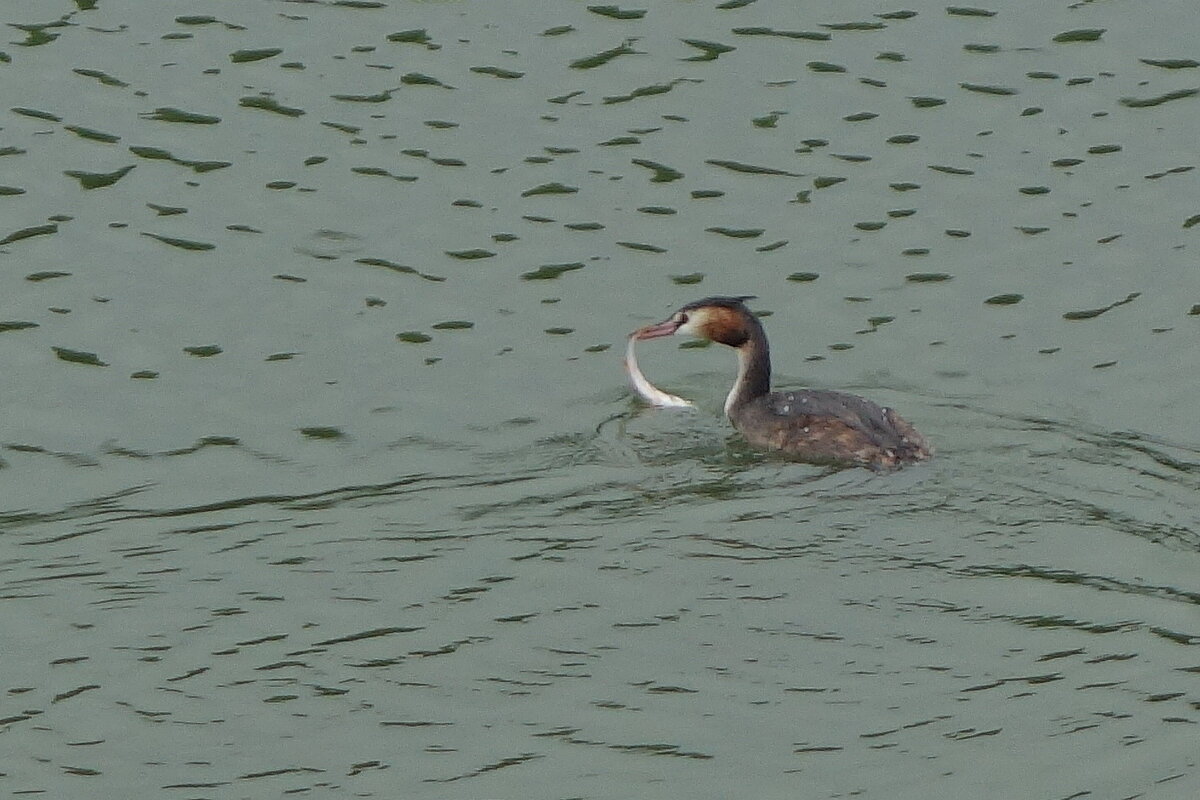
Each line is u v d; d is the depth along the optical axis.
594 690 14.81
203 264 21.05
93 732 14.47
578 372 19.64
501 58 24.12
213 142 22.75
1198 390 19.16
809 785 13.91
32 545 16.72
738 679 14.88
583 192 22.09
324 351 19.88
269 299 20.59
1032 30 24.58
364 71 23.89
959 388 19.28
